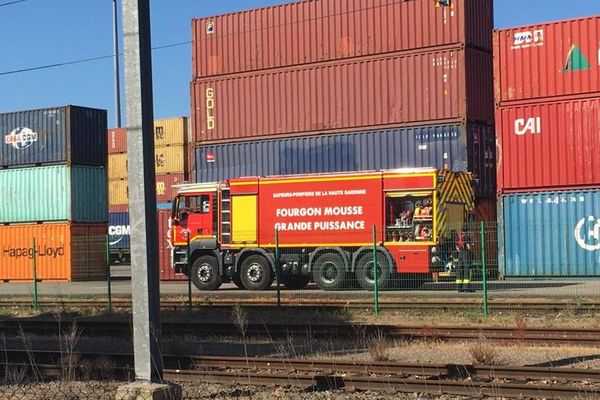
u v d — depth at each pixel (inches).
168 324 608.4
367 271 889.5
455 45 1050.7
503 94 954.1
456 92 1047.6
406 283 887.1
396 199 890.1
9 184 1363.2
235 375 394.6
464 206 911.0
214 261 981.2
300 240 927.7
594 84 911.7
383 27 1101.7
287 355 475.5
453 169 1041.5
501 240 940.0
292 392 364.8
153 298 306.8
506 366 387.2
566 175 916.6
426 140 1061.1
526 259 926.4
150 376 307.3
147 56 305.3
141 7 303.3
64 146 1321.4
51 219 1323.8
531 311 660.1
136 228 305.1
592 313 642.2
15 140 1368.1
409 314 671.8
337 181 913.5
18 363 442.3
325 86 1140.5
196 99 1245.1
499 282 912.3
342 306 724.0
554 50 932.6
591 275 896.9
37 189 1337.4
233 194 967.6
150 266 305.4
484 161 1065.5
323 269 913.5
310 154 1144.2
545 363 426.3
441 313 668.1
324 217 917.2
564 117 922.7
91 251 1334.9
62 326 641.6
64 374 407.5
